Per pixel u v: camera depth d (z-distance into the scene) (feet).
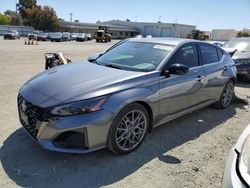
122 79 12.13
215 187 10.64
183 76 14.67
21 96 12.23
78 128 10.55
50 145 10.73
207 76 16.78
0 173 10.61
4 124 14.97
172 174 11.25
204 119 17.71
